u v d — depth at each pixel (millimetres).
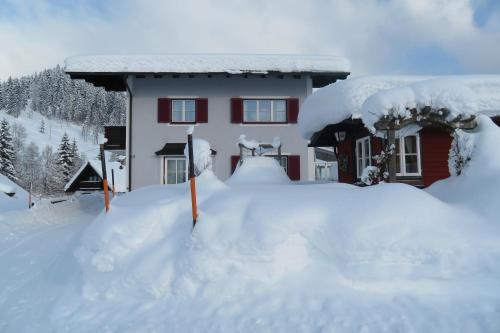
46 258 5496
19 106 133125
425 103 5172
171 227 4020
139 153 14055
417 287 3346
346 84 7730
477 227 3592
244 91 14320
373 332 2773
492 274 3279
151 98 14219
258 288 3408
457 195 4551
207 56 13922
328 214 3754
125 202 4777
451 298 3229
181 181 13992
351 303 3186
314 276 3500
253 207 3869
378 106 5270
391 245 3420
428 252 3377
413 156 8672
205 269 3451
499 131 4910
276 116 14445
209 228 3662
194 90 14281
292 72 13648
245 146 8055
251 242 3518
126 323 3059
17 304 3676
